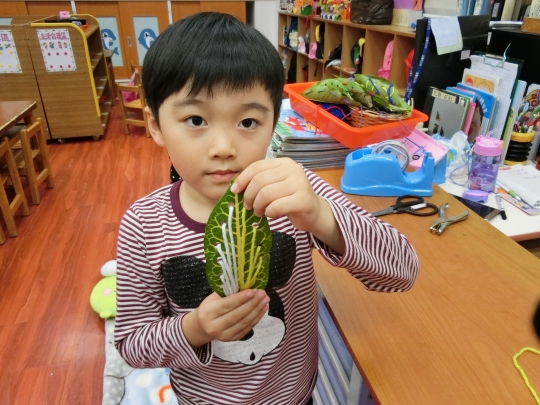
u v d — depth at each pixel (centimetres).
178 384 73
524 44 140
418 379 61
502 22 164
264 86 52
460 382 60
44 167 267
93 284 188
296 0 418
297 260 68
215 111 50
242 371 68
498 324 70
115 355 151
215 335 51
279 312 66
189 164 53
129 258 63
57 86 327
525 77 142
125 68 486
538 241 115
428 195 112
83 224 233
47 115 334
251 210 46
